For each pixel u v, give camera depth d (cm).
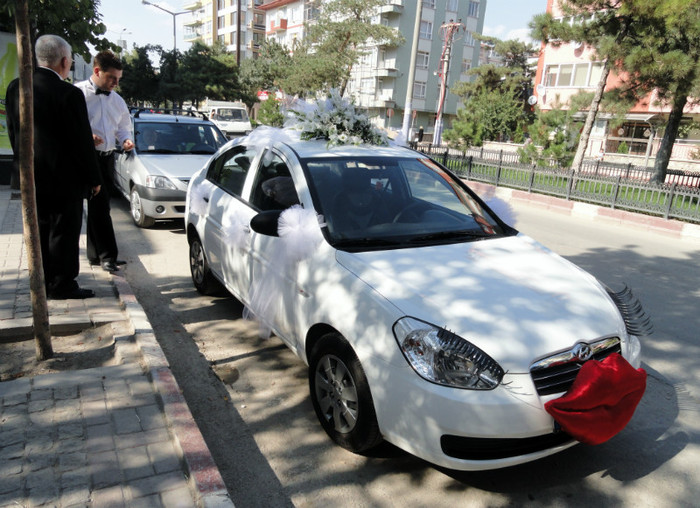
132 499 244
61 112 409
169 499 245
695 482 304
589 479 304
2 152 934
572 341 271
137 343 386
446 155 1753
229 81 4388
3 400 313
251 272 404
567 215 1226
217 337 459
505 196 1466
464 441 256
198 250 533
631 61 1370
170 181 779
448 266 318
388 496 282
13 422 294
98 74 506
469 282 302
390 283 294
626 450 332
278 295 364
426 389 256
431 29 4959
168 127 913
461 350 258
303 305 333
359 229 353
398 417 267
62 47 416
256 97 4547
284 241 344
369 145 447
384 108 5038
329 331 319
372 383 277
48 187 423
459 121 2534
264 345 448
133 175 812
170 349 433
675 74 1334
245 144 480
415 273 305
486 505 279
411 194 401
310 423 344
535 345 263
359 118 449
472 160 1650
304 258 340
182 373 398
